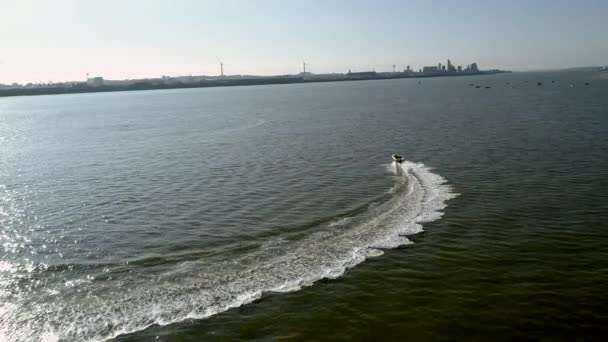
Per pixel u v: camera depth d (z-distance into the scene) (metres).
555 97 160.75
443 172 52.25
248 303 24.52
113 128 122.12
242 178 53.59
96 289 26.98
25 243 35.47
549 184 45.34
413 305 24.33
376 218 37.22
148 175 57.75
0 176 61.91
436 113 121.94
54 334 22.36
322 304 24.42
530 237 32.66
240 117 137.62
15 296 26.62
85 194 49.56
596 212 37.00
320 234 34.16
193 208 42.44
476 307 24.05
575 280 26.50
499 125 89.81
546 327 22.23
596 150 59.81
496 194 42.78
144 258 31.27
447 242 32.06
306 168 57.84
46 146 92.38
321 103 187.12
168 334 21.97
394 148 69.62
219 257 30.70
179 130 108.94
